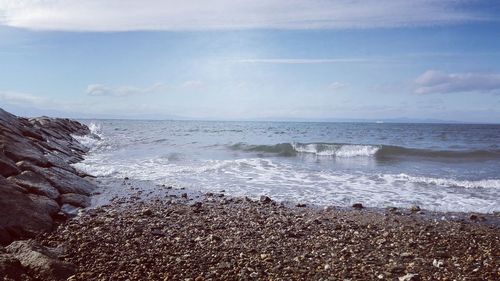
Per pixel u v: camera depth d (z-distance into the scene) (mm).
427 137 57562
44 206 11914
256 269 8500
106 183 18547
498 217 13703
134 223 11836
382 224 12477
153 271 8289
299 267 8672
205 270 8414
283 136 55344
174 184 18688
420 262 9055
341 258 9242
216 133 61438
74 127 50750
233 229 11516
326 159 28531
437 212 14273
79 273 7957
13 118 26641
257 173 21969
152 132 63219
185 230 11328
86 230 11039
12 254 8039
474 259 9266
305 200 15859
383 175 21250
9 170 13766
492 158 29469
